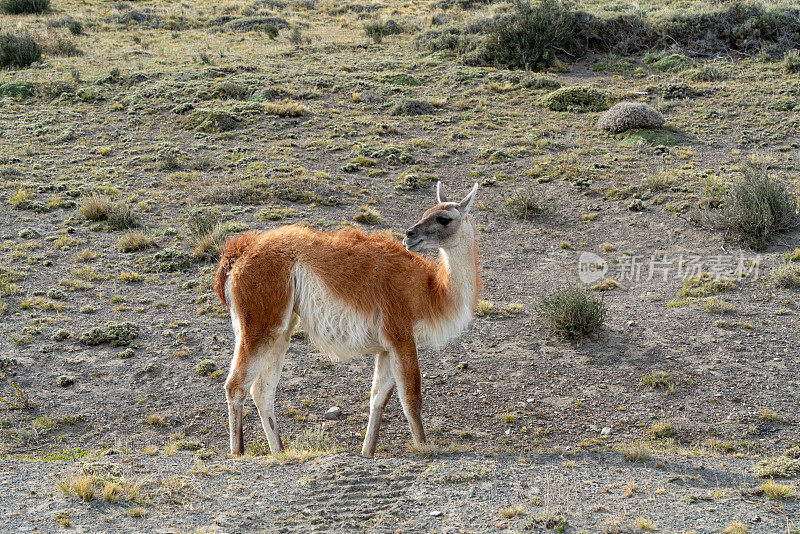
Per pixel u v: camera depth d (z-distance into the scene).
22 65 37.25
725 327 13.71
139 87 33.19
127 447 10.00
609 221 20.28
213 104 30.89
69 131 27.81
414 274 8.92
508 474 7.75
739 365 12.27
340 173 24.03
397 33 45.75
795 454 9.24
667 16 39.66
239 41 44.69
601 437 10.31
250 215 20.14
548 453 9.26
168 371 12.38
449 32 42.31
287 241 8.84
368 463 8.03
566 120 29.91
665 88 32.50
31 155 25.58
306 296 8.73
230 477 7.66
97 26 48.22
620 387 11.80
